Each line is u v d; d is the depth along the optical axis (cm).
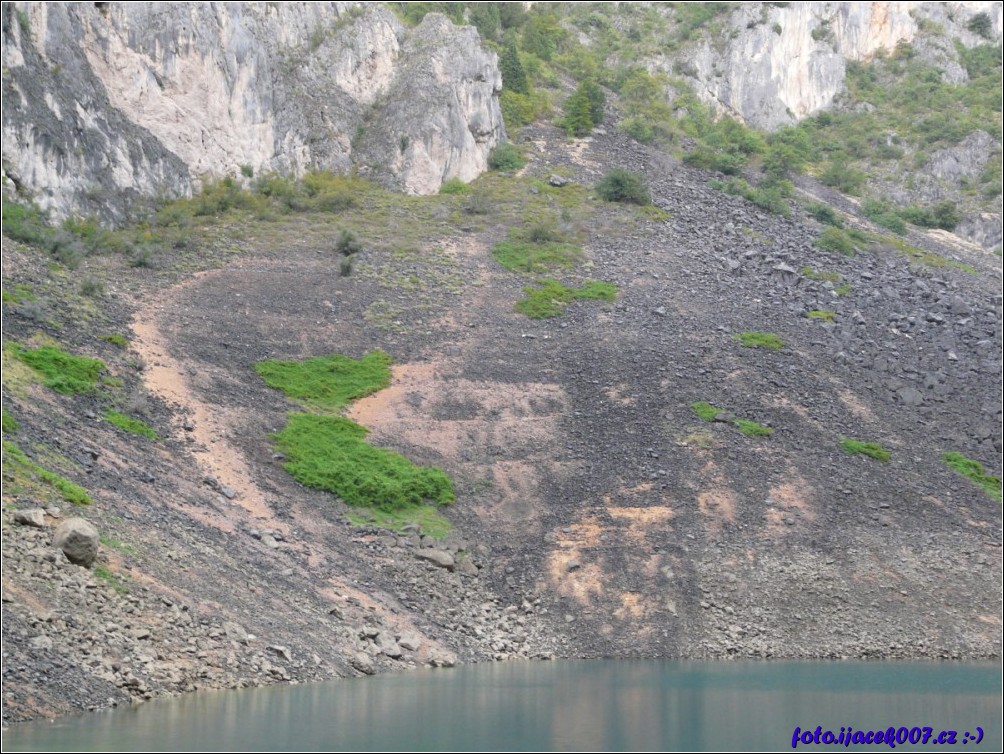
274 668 2703
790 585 3941
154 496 3538
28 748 1931
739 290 6750
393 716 2383
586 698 2720
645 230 7512
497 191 7881
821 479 4650
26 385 3966
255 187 7294
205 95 7306
